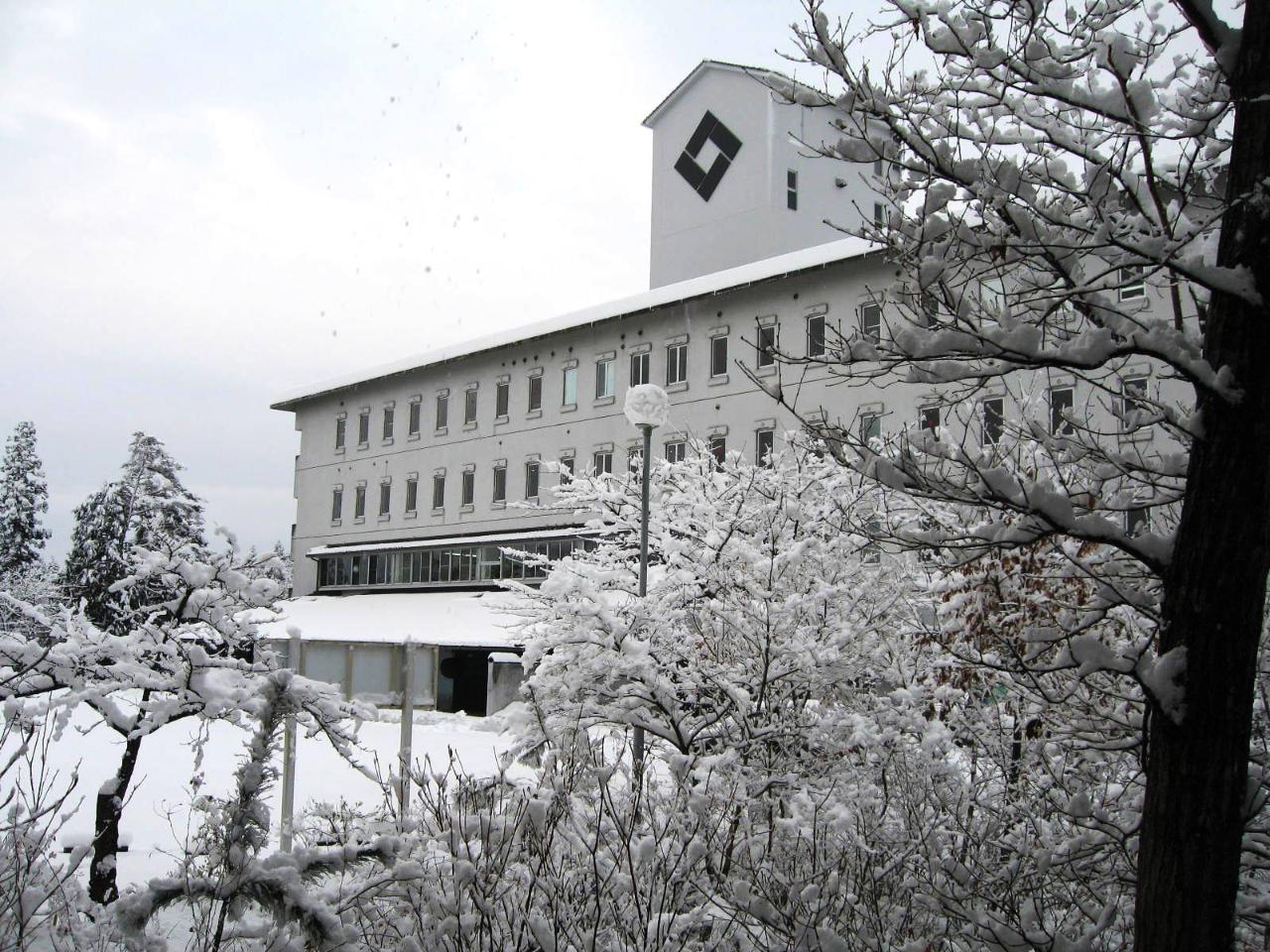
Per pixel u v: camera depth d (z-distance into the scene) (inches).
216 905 285.1
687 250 1991.9
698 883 292.4
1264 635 323.0
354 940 230.8
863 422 282.8
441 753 942.4
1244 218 214.1
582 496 677.3
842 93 231.8
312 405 2388.0
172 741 1082.7
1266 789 262.7
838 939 248.5
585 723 466.0
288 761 440.8
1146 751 249.9
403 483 2156.7
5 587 2032.5
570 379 1865.2
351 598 2121.1
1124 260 222.5
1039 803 337.1
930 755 363.6
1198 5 222.4
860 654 475.2
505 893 250.4
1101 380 259.9
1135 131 223.9
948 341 225.3
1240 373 210.8
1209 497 211.5
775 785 405.4
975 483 240.4
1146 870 208.7
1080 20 237.9
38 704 349.7
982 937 258.7
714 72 1972.2
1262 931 296.8
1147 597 225.5
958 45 228.2
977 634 408.8
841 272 1478.8
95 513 2596.0
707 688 472.4
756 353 1566.2
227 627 391.5
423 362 2102.6
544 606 539.2
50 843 276.2
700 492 617.3
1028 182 227.6
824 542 485.4
